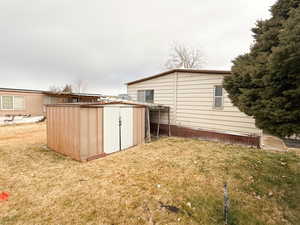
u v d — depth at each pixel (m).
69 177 3.80
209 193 3.19
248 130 6.62
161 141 7.79
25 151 5.91
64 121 5.46
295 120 2.93
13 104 14.52
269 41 3.59
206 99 7.70
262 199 3.06
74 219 2.44
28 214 2.53
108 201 2.87
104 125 5.60
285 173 4.09
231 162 4.82
